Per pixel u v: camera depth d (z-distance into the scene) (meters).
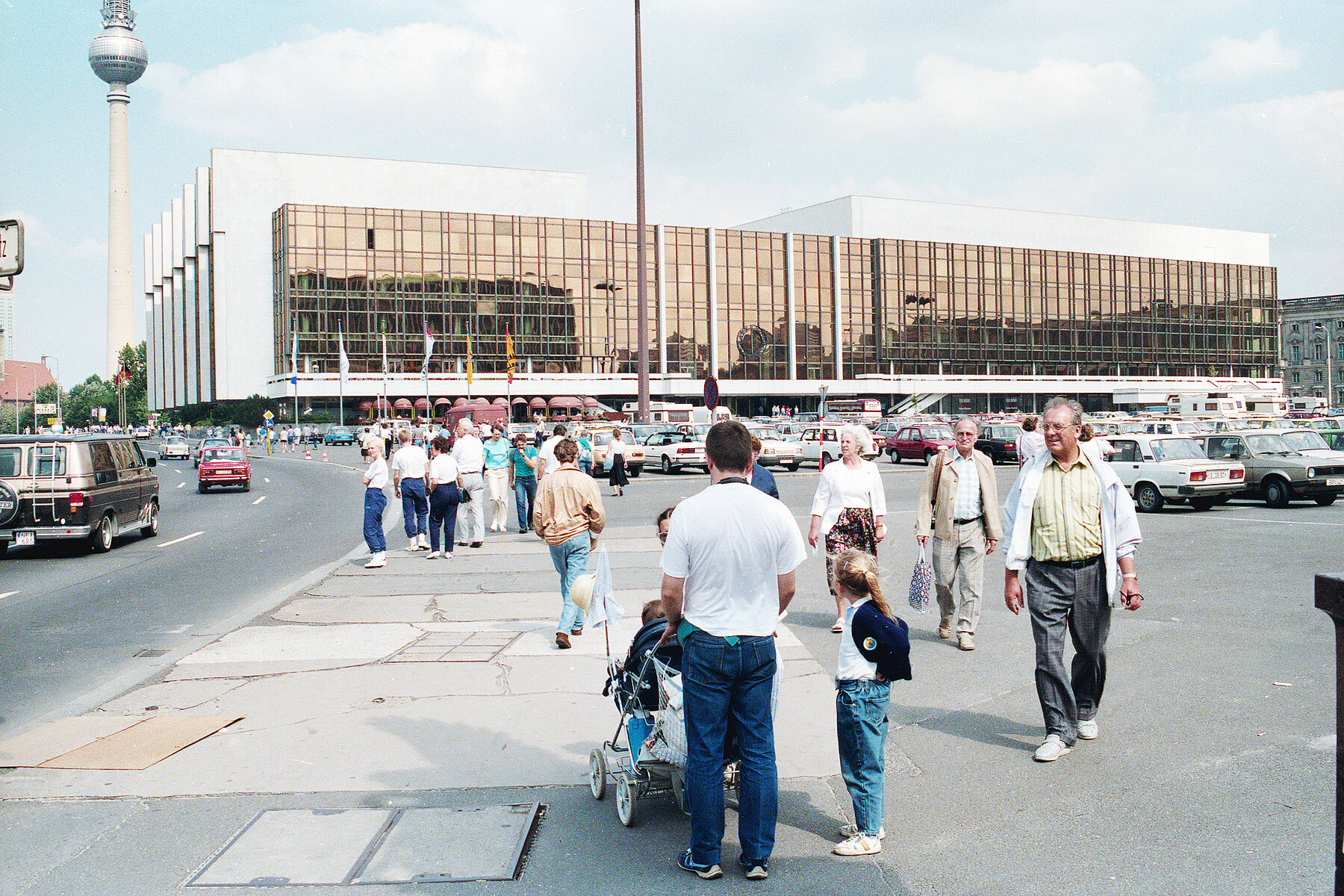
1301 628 8.49
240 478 32.72
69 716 6.54
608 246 93.12
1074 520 5.55
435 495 14.08
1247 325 120.81
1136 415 45.34
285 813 4.81
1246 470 20.28
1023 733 5.91
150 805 4.94
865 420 63.97
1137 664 7.43
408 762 5.52
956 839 4.43
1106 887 3.90
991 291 105.25
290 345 85.25
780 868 4.18
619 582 11.55
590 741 5.86
